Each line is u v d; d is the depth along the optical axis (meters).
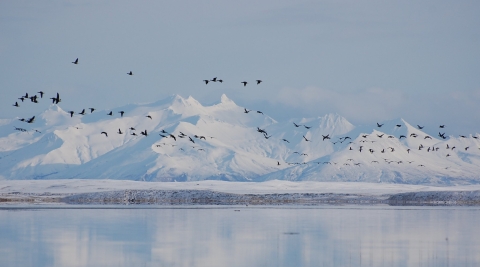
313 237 100.00
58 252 84.38
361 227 114.00
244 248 88.69
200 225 116.50
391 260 79.81
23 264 76.44
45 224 116.12
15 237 97.88
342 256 82.44
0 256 81.31
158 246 89.88
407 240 96.56
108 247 88.75
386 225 117.56
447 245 91.44
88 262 77.81
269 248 88.81
